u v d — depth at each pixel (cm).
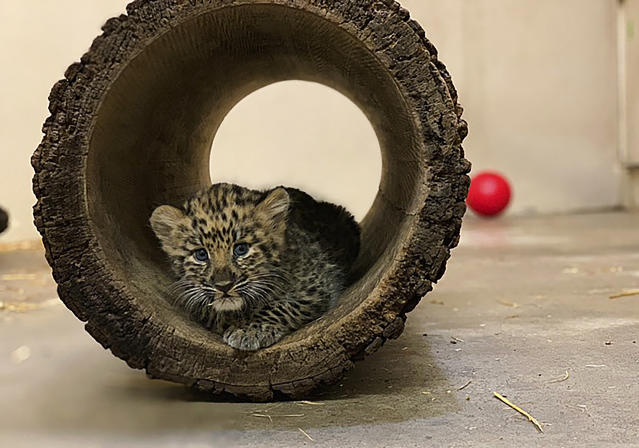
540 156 460
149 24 177
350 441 170
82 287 178
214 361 180
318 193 432
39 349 207
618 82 465
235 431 173
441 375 189
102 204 184
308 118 428
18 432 175
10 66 380
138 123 194
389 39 178
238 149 424
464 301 231
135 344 179
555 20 452
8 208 384
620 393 181
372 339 179
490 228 392
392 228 198
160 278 193
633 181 471
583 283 244
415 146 182
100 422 177
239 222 190
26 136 383
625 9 457
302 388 180
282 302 189
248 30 192
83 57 176
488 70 450
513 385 185
